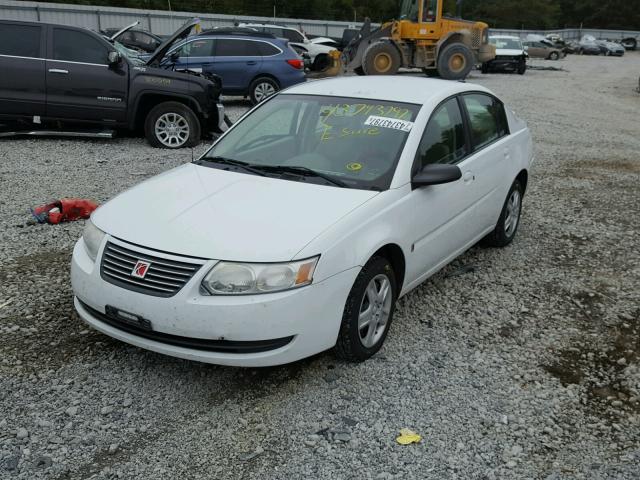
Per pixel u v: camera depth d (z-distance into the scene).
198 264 3.27
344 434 3.21
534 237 6.46
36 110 9.76
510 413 3.45
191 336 3.27
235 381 3.64
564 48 53.22
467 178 4.81
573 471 3.02
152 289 3.33
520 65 29.70
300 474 2.92
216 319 3.21
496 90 21.70
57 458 2.98
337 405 3.45
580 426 3.37
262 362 3.33
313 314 3.37
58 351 3.88
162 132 10.18
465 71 22.55
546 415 3.45
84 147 10.01
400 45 22.48
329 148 4.35
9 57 9.53
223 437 3.17
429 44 22.53
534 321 4.58
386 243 3.77
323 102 4.77
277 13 51.16
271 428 3.24
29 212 6.55
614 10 85.25
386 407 3.45
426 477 2.94
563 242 6.33
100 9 34.62
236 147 4.66
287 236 3.41
